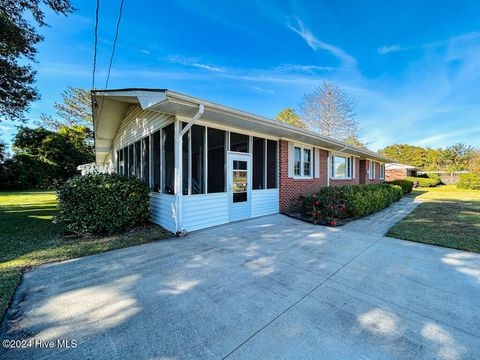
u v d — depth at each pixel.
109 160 14.42
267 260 3.69
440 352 1.77
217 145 5.96
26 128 21.30
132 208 5.45
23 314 2.24
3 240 4.69
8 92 9.00
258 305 2.41
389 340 1.90
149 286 2.82
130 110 8.16
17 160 19.77
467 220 6.77
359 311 2.31
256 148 7.04
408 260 3.70
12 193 16.09
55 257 3.77
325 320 2.16
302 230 5.63
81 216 4.83
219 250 4.16
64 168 22.48
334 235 5.20
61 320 2.15
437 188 23.02
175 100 4.07
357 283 2.92
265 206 7.33
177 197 5.12
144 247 4.31
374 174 17.16
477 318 2.20
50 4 7.00
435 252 4.08
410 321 2.15
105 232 5.18
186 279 3.01
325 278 3.05
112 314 2.25
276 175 7.74
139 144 7.46
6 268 3.31
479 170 22.06
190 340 1.90
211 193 5.83
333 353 1.76
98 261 3.63
